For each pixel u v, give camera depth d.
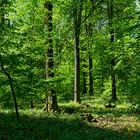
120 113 23.97
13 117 20.45
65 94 42.38
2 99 20.25
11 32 19.41
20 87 19.48
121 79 28.38
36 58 23.56
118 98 36.06
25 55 19.75
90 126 18.67
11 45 19.66
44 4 26.02
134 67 22.44
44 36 24.92
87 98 39.06
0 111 23.14
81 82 51.22
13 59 18.64
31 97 20.61
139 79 20.53
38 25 26.34
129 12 26.44
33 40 23.97
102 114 23.62
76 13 29.67
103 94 39.91
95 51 32.72
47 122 19.23
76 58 32.12
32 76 20.80
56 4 28.09
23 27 25.00
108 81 39.44
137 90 20.05
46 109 24.41
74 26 30.30
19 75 19.48
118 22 26.77
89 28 39.59
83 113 23.83
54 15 29.16
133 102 23.20
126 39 24.16
